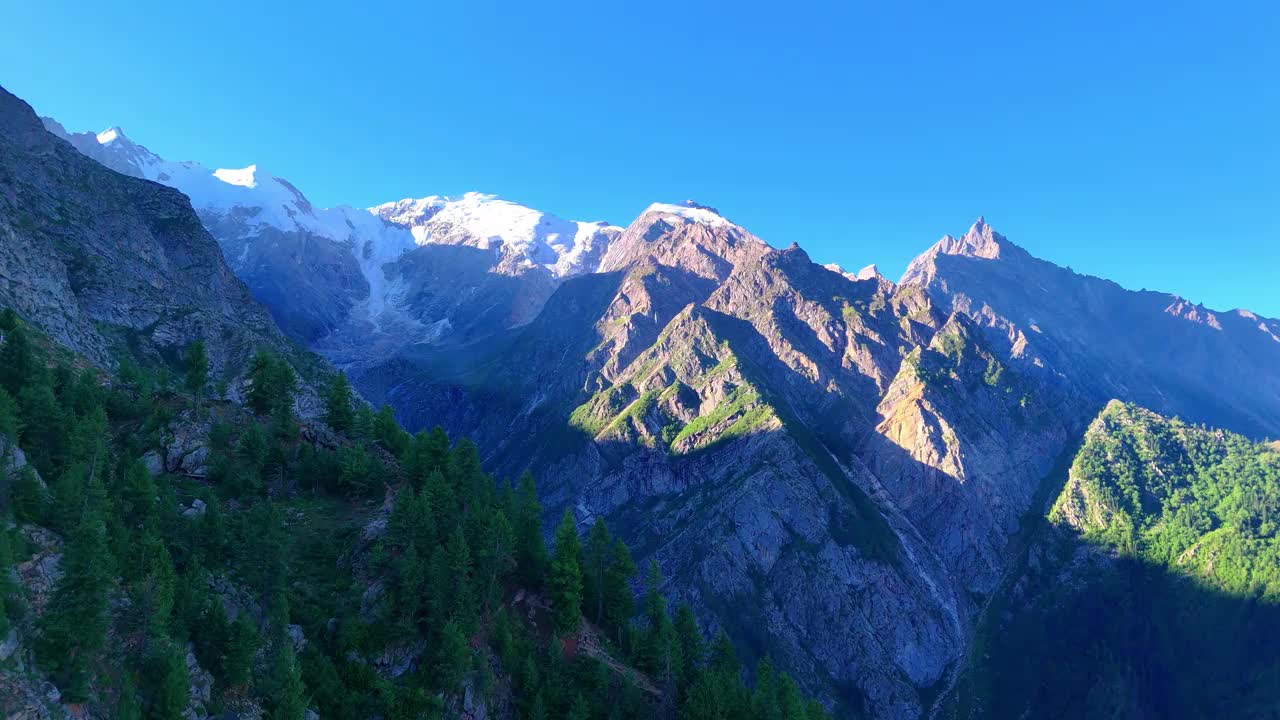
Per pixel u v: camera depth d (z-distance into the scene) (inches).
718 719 3762.3
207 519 3248.0
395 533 3681.1
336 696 3006.9
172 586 2741.1
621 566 4520.2
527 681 3575.3
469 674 3393.2
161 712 2434.8
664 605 4586.6
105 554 2522.1
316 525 3961.6
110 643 2536.9
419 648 3378.4
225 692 2711.6
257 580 3174.2
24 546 2632.9
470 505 4461.1
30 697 2186.3
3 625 2208.4
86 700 2347.4
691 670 4296.3
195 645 2751.0
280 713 2674.7
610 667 3941.9
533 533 4389.8
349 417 5251.0
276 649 2957.7
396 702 3105.3
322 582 3499.0
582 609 4446.4
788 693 4242.1
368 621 3358.8
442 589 3501.5
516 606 4050.2
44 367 4160.9
